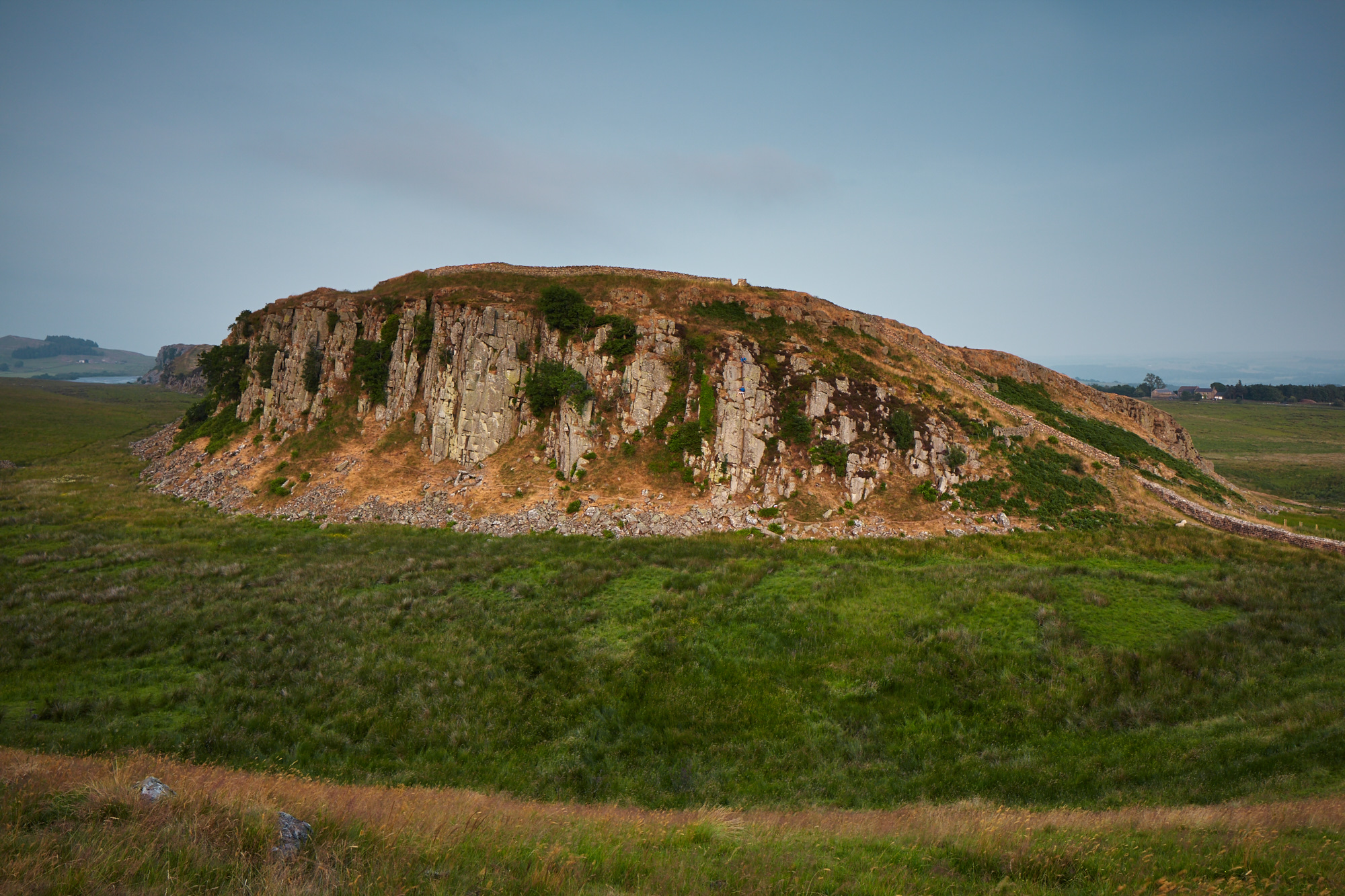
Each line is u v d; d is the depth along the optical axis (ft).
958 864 41.70
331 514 152.15
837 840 46.14
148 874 29.76
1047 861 39.83
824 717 76.13
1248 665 79.05
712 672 83.66
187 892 28.78
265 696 75.97
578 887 34.06
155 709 72.69
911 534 138.10
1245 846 40.32
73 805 36.70
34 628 88.53
